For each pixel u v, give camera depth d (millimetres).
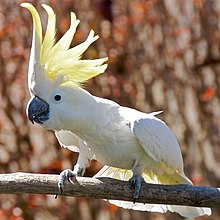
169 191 8297
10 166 13602
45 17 13383
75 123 8375
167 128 8805
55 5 13492
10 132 13602
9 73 13531
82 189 8375
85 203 13945
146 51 14188
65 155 13492
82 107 8367
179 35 14336
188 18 14352
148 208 9281
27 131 13625
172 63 14328
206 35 14375
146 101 14188
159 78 14258
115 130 8523
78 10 13625
